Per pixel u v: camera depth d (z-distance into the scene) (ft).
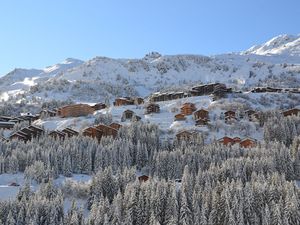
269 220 250.78
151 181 297.12
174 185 286.46
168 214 261.44
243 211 262.06
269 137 468.34
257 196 270.26
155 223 242.37
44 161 385.50
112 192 303.07
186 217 255.70
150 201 268.41
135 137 464.65
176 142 451.12
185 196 262.67
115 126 526.98
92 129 495.41
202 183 310.86
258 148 395.75
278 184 291.99
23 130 500.74
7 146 415.85
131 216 262.26
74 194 316.60
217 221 257.96
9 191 321.32
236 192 270.05
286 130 463.42
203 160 380.58
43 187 296.30
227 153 396.37
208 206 265.75
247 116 572.92
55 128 591.78
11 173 376.27
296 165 365.61
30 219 243.81
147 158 422.41
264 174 337.11
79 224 252.21
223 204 261.44
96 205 265.95
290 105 643.45
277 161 362.74
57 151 398.42
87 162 402.52
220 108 608.19
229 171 324.39
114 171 396.98
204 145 445.78
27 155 389.19
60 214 261.44
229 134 515.91
